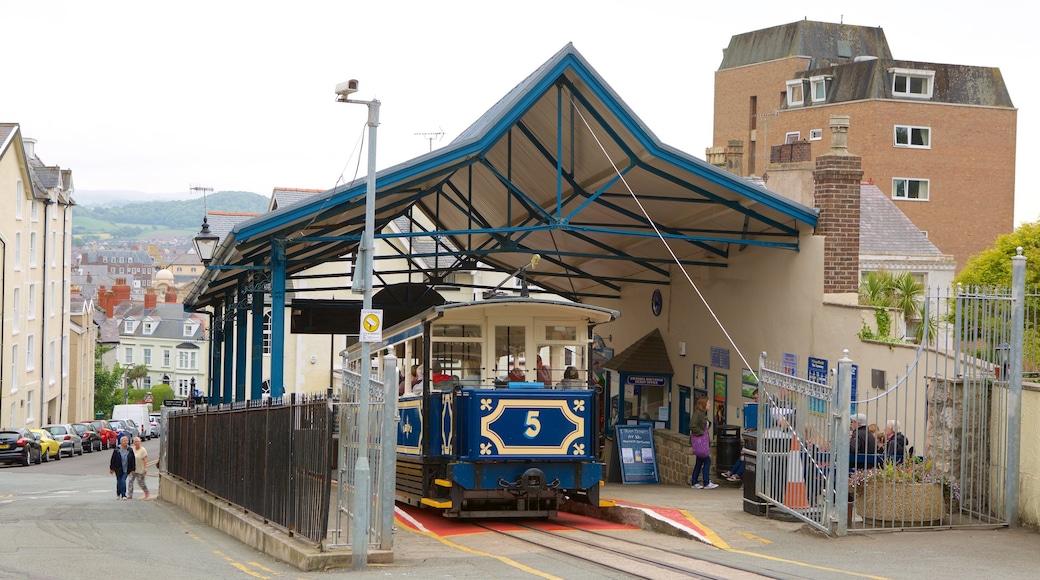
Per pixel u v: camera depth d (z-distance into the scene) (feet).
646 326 101.24
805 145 97.55
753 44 240.53
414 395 58.80
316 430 42.73
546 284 122.72
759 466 51.39
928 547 42.98
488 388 54.80
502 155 80.12
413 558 42.80
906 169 201.77
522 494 54.95
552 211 86.74
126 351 400.47
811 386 47.78
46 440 150.10
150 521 65.10
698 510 54.70
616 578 36.65
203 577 38.68
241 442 58.49
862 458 52.16
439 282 107.86
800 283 73.31
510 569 39.32
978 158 204.95
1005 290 48.98
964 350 49.70
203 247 78.89
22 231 180.45
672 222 84.02
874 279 71.00
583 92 66.18
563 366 58.13
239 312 97.96
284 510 47.65
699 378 89.04
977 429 48.88
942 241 202.90
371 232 49.47
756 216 73.10
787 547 43.62
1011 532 46.44
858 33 236.63
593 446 55.77
